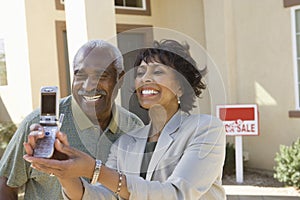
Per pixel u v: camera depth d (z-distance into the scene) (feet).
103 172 3.39
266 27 19.21
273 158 19.44
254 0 19.51
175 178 3.75
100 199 3.97
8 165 5.37
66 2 17.28
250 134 17.74
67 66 21.84
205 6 20.89
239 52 20.34
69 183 3.80
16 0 21.13
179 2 22.95
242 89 20.39
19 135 5.24
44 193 5.34
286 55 18.63
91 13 16.66
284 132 18.99
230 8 20.26
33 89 21.09
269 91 19.40
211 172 3.88
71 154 3.22
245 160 20.31
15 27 21.45
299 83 18.39
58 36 21.53
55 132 3.20
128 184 3.50
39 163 3.06
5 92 22.80
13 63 22.00
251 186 17.35
